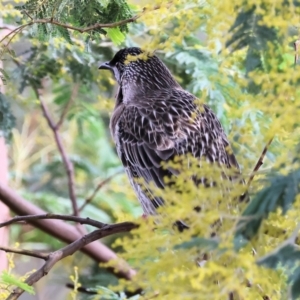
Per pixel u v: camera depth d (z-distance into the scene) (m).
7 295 6.46
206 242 4.40
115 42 7.58
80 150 15.67
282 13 4.64
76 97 13.56
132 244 4.66
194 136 8.49
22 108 14.57
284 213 4.53
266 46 4.90
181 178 4.73
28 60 10.59
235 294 4.59
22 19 8.25
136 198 8.51
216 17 4.80
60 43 9.73
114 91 12.62
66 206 14.41
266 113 4.66
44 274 6.88
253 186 4.77
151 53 5.70
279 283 4.63
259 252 4.51
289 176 4.56
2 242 11.81
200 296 4.28
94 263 13.14
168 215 4.62
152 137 8.76
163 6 5.27
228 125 9.79
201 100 5.41
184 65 11.29
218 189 4.69
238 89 5.00
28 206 11.64
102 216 14.28
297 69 4.55
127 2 7.67
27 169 15.93
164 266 4.47
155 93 9.71
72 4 6.79
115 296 7.97
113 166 15.23
